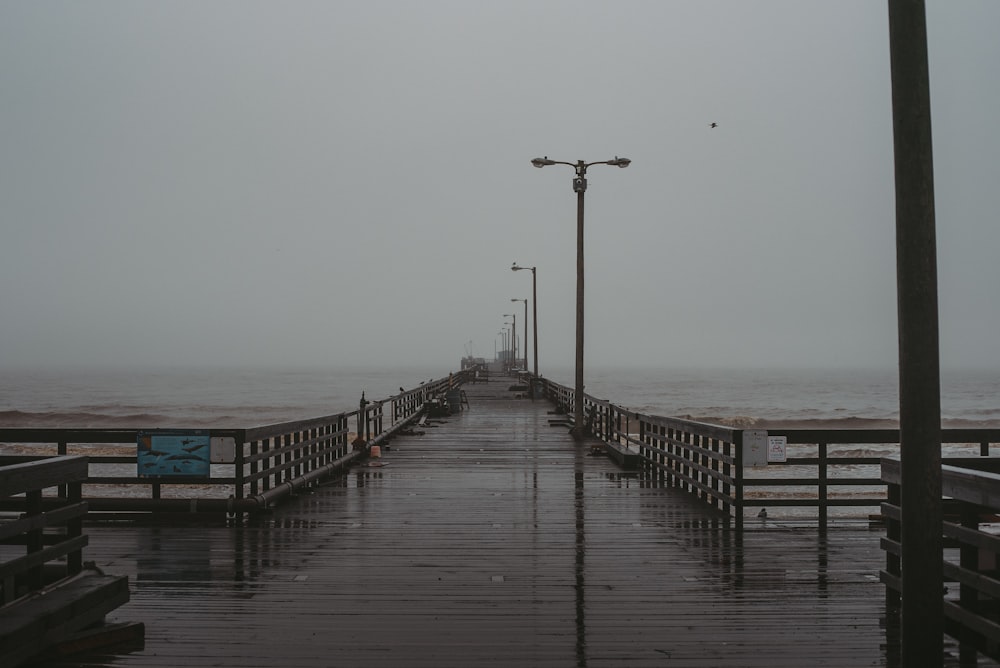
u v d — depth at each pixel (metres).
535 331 47.72
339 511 10.81
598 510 10.92
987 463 6.30
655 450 14.38
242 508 10.05
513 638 5.73
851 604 6.58
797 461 9.88
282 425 11.46
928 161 4.14
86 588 5.57
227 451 10.19
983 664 5.20
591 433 22.12
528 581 7.26
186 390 154.25
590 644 5.61
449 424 26.06
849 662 5.30
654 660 5.32
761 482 9.85
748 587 7.08
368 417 18.47
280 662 5.23
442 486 13.09
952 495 5.29
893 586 6.13
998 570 5.22
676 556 8.25
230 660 5.26
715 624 6.06
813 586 7.13
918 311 4.16
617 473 14.69
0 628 4.71
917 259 4.14
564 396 31.91
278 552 8.37
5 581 5.15
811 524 10.01
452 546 8.68
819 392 140.75
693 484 12.02
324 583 7.16
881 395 130.75
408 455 17.52
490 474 14.58
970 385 180.12
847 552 8.46
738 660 5.32
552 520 10.21
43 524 5.36
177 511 10.08
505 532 9.45
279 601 6.59
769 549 8.59
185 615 6.21
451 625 6.00
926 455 4.18
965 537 5.13
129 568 7.70
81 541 5.80
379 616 6.21
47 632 5.04
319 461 13.89
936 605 4.18
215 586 7.05
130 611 6.31
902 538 4.28
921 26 4.15
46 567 6.00
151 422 73.31
